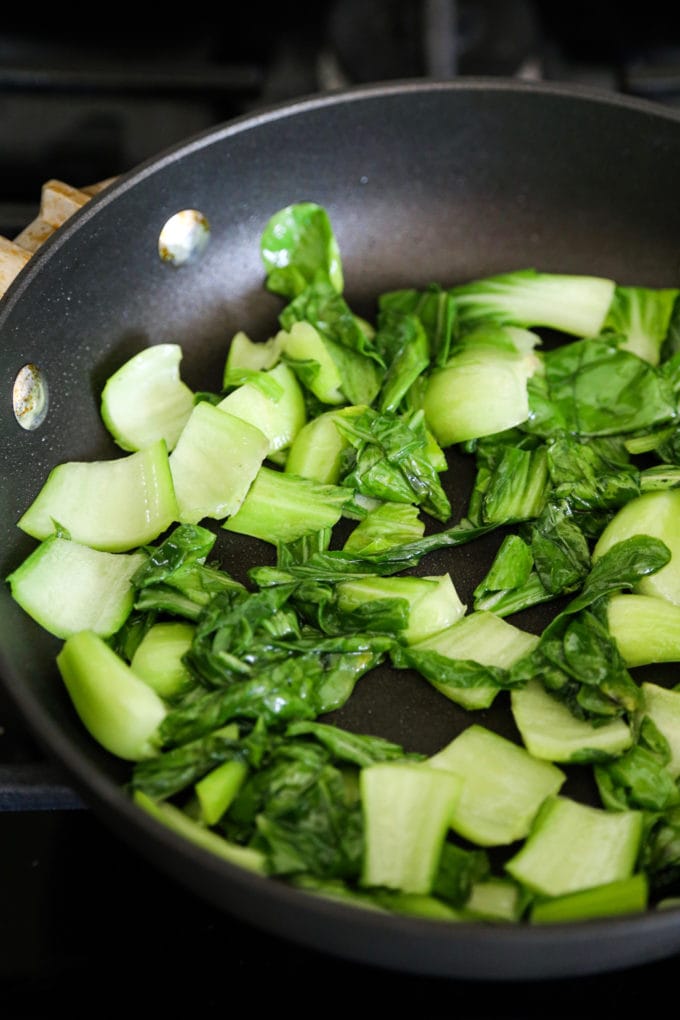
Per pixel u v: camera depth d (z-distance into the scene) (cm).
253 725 44
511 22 66
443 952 38
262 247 53
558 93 52
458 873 41
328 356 50
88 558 47
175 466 49
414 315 53
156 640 45
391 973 42
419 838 41
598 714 44
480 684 45
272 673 44
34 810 44
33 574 46
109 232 49
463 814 43
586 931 37
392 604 46
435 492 49
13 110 61
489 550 48
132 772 43
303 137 52
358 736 44
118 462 48
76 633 44
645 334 52
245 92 61
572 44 68
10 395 47
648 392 50
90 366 50
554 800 43
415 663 45
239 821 42
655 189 53
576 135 53
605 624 46
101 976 42
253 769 43
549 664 45
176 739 43
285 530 48
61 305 49
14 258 49
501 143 53
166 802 43
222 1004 42
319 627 46
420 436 49
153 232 51
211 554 48
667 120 52
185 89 61
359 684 45
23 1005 42
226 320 53
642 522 47
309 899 37
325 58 66
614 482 48
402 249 55
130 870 44
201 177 51
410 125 53
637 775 43
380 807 42
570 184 54
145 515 48
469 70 66
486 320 52
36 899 43
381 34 65
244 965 42
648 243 54
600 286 53
